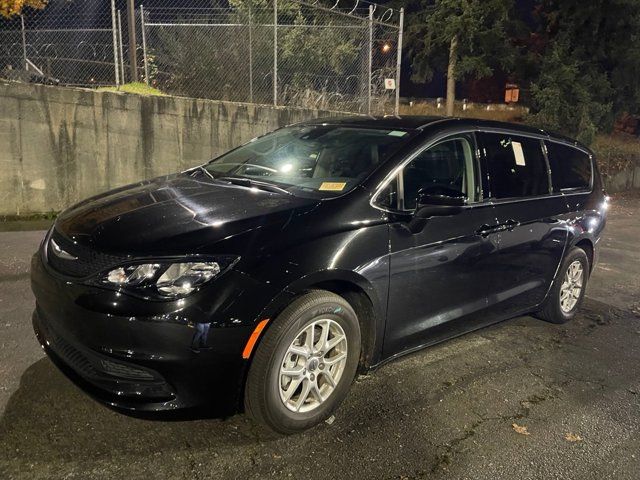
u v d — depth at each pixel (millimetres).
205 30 9984
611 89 16844
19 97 7332
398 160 3678
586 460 3068
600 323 5348
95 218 3234
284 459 2871
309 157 3998
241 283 2816
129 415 2777
